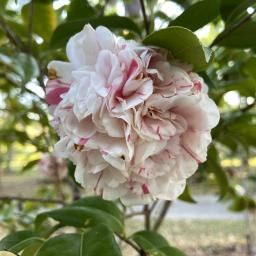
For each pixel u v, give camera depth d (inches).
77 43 6.5
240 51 12.3
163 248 8.7
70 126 6.4
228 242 37.8
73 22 8.5
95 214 8.7
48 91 6.8
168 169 6.7
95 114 6.1
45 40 12.1
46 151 15.4
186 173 6.9
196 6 7.5
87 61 6.5
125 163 6.3
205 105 6.5
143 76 6.1
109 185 6.9
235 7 8.4
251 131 13.6
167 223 44.9
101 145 6.3
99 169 6.6
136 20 13.6
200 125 6.6
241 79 11.8
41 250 7.0
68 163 10.5
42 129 15.4
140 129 6.2
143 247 8.6
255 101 12.9
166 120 6.4
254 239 35.7
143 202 7.2
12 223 18.7
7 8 14.3
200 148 6.8
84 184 6.9
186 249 36.4
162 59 6.4
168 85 6.3
